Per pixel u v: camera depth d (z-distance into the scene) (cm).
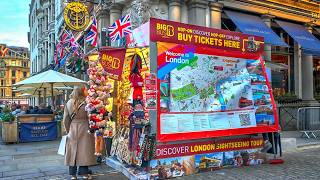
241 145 769
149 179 636
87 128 659
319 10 1820
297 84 1817
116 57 738
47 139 1249
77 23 1698
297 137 1227
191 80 692
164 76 656
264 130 784
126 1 1425
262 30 1501
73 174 656
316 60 2003
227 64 752
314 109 1277
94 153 665
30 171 740
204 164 710
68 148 646
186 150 686
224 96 740
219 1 1424
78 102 659
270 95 813
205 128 698
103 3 1532
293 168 743
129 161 699
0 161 855
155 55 650
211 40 728
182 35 686
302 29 1750
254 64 802
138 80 694
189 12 1377
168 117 654
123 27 1121
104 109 712
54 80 1288
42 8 4119
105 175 702
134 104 690
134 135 680
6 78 9931
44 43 3909
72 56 1812
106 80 743
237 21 1462
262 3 1585
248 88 780
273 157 841
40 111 1363
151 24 650
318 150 985
